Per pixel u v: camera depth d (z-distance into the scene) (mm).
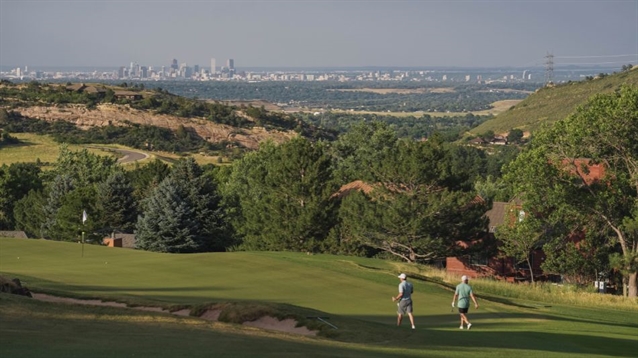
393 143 101125
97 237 72375
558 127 54219
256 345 16922
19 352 14008
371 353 17656
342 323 22328
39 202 85688
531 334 24172
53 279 30922
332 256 45812
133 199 81062
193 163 72312
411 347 19500
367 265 43125
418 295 32125
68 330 17328
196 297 28312
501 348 20297
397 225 54656
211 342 16750
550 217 52844
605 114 50625
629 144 51188
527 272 59500
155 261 39125
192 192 69688
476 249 57438
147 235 67250
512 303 34094
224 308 22953
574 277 55781
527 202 52844
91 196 71062
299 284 32688
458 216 55812
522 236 53438
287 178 62469
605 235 55031
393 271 39312
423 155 57344
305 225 59594
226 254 41656
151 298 26812
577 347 21953
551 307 35312
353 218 57406
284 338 19031
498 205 68125
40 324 17906
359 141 103500
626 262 49844
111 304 24109
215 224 70312
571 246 52969
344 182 87688
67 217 70125
